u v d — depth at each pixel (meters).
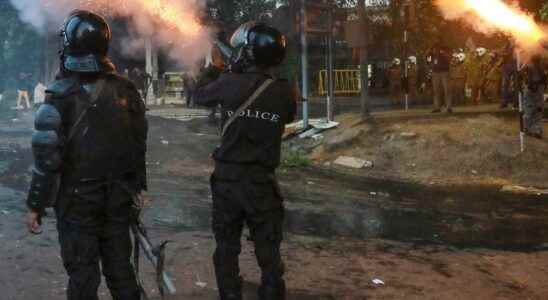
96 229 3.43
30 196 3.29
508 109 15.52
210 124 17.38
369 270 5.34
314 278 5.07
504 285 5.11
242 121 3.87
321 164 11.14
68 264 3.39
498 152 10.66
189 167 10.39
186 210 7.27
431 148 11.01
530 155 10.56
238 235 4.03
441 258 5.82
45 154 3.25
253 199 3.86
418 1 19.83
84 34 3.35
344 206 7.98
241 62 4.01
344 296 4.70
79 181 3.35
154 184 8.82
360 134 11.86
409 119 12.81
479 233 6.85
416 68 21.61
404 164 10.75
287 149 12.18
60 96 3.33
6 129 15.28
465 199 8.70
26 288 4.57
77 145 3.34
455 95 19.05
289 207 7.78
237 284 4.00
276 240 3.95
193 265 5.21
